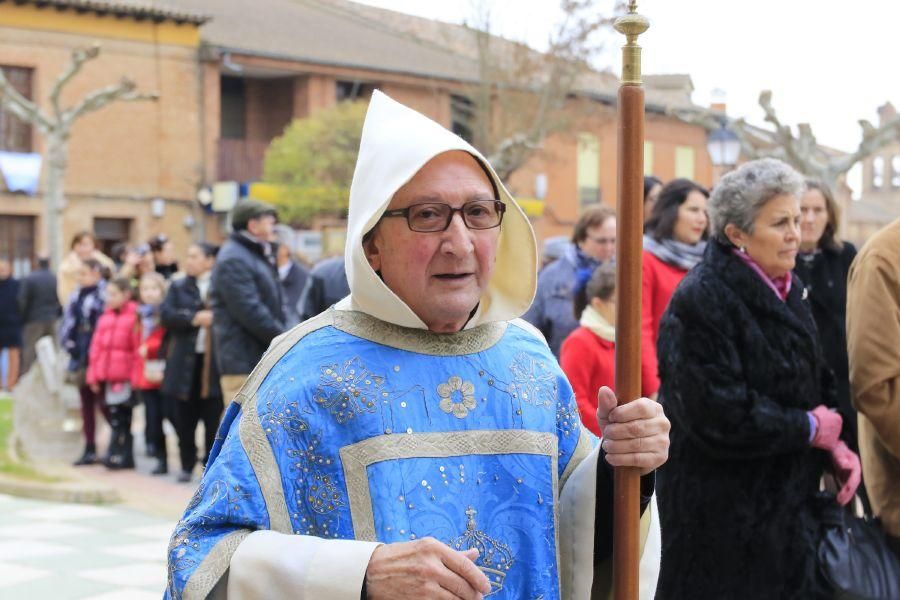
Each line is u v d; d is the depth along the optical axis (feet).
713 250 11.35
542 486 7.06
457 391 6.95
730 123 59.82
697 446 10.98
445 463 6.77
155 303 29.50
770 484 10.91
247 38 88.99
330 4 96.53
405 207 6.80
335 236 77.61
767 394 10.88
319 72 90.02
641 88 7.12
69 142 79.30
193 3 89.40
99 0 79.41
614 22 7.12
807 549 10.96
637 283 7.07
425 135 6.80
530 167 101.35
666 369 11.05
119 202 81.51
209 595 6.29
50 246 61.82
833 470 11.32
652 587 7.43
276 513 6.53
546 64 78.07
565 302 18.11
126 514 24.23
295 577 6.13
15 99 61.11
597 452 7.30
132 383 29.91
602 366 14.28
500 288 7.38
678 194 15.34
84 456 31.17
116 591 17.65
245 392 7.00
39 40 78.02
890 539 11.90
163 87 83.15
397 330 6.97
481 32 77.41
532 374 7.31
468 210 6.88
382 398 6.75
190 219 84.43
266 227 23.73
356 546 6.20
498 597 6.79
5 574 18.75
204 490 6.59
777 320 11.05
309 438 6.65
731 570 10.85
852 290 12.10
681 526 11.02
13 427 33.68
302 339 7.00
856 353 11.77
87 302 31.35
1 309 50.34
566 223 106.32
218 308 23.66
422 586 5.97
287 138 79.36
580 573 7.29
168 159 83.56
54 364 32.48
